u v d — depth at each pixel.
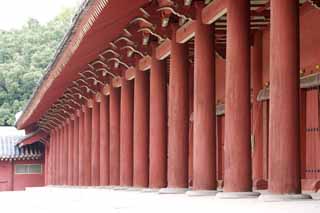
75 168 40.94
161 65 22.64
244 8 15.55
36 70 100.00
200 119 17.80
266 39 21.88
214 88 17.97
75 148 41.06
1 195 36.31
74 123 41.59
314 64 19.23
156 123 22.52
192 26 18.62
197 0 17.95
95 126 34.19
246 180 15.24
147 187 24.75
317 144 19.55
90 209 15.05
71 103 39.25
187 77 20.39
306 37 19.66
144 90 24.95
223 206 11.90
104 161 31.78
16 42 108.88
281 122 12.88
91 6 17.75
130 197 19.20
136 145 25.00
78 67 27.92
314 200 12.26
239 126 15.37
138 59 24.84
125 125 27.42
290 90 12.91
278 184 12.85
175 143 20.22
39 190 42.16
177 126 20.23
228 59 15.59
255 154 22.33
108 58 26.41
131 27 21.75
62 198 23.94
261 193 15.23
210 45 17.97
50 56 103.69
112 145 29.86
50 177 54.84
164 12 19.41
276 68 12.98
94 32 20.17
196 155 17.84
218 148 26.91
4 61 108.06
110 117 29.98
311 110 19.83
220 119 26.91
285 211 9.87
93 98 34.22
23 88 97.88
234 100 15.42
